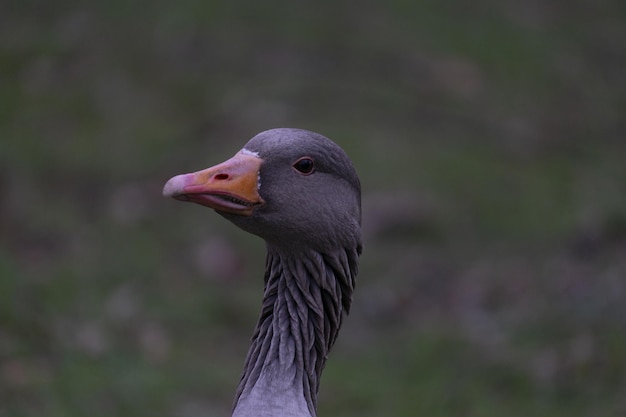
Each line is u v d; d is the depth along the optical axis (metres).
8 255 15.45
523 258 17.25
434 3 27.45
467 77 24.34
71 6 25.08
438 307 16.08
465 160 20.69
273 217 7.00
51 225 17.39
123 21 24.30
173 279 16.19
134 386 12.30
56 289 14.77
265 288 7.37
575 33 28.91
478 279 16.62
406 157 20.19
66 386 11.87
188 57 22.95
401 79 23.38
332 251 7.15
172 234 17.62
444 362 13.97
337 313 7.28
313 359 7.14
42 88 22.25
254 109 20.89
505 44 26.66
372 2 26.45
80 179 19.06
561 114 24.31
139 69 22.73
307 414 6.84
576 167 21.62
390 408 12.75
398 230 18.11
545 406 12.75
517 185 20.20
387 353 14.57
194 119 20.94
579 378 13.09
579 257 16.75
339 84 22.44
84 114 21.33
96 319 14.15
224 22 24.11
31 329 13.02
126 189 18.81
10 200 17.95
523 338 14.24
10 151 19.67
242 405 6.88
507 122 22.94
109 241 17.09
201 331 14.77
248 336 14.90
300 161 7.04
